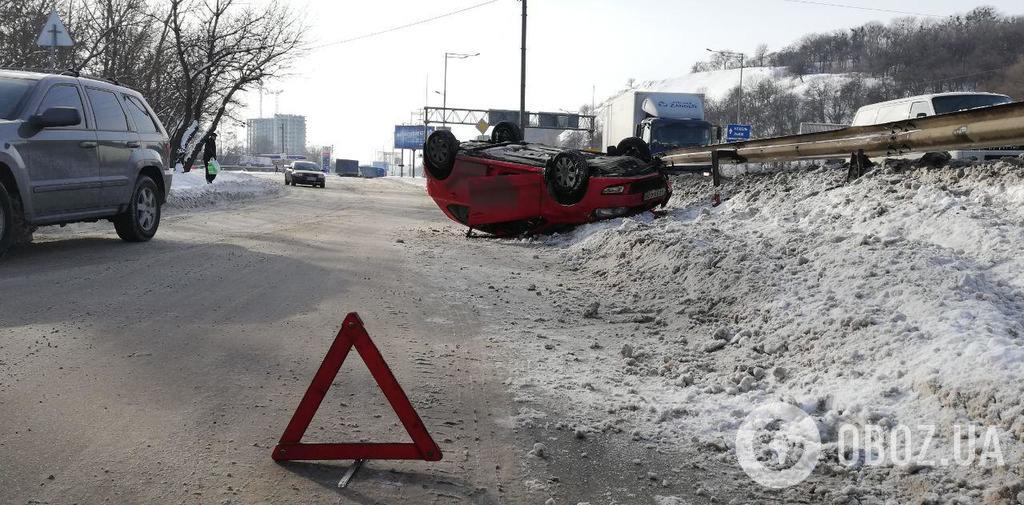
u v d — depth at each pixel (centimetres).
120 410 447
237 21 3150
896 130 1126
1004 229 758
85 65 2583
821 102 15862
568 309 817
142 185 1149
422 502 362
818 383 532
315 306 740
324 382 396
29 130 928
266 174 6406
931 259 685
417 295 835
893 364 520
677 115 2881
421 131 9769
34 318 636
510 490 383
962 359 486
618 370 596
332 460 403
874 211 923
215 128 3281
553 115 6506
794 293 706
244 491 360
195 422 437
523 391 531
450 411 484
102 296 733
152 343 582
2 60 2316
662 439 463
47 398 457
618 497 386
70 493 347
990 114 961
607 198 1378
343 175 10144
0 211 885
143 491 353
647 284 902
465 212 1507
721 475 420
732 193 1456
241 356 564
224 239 1225
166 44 3061
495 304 823
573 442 450
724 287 787
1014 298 619
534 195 1409
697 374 586
